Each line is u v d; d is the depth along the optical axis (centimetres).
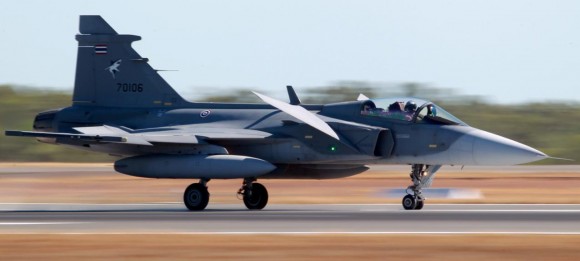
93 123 10119
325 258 5494
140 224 7225
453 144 8844
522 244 6012
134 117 10000
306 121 8888
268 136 9162
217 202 10731
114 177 15175
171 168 8969
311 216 7938
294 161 9250
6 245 5944
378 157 9062
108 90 10175
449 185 13862
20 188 12775
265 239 6200
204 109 9862
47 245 5941
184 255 5581
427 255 5594
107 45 10181
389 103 9156
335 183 14025
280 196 11494
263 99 9106
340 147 9019
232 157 8856
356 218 7719
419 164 9138
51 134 8788
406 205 9031
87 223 7325
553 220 7588
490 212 8475
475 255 5597
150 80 10062
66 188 12875
